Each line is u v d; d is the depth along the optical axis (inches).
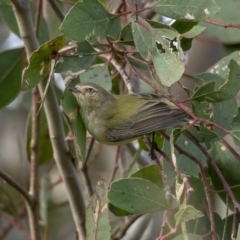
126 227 439.8
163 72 300.7
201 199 326.0
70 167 416.2
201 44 583.5
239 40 412.8
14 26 472.4
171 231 272.8
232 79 307.4
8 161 709.9
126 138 393.1
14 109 724.0
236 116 366.6
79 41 317.1
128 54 365.1
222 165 357.7
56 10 446.0
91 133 408.8
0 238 550.3
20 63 493.7
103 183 302.2
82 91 363.3
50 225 626.8
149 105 384.5
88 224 301.4
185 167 350.6
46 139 496.4
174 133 297.4
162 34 309.0
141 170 365.4
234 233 277.4
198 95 311.7
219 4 414.0
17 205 614.2
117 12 354.6
